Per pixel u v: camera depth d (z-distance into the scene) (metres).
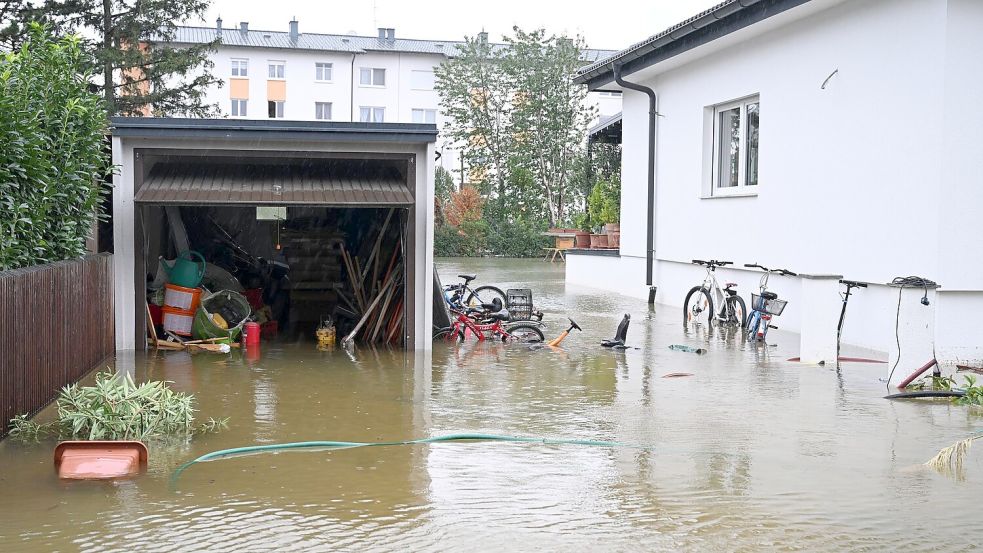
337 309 12.57
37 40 8.19
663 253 17.02
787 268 12.95
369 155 10.85
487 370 9.68
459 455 6.20
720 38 13.84
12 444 6.32
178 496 5.24
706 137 15.43
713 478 5.69
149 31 29.20
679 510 5.08
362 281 12.39
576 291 19.77
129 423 6.33
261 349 11.09
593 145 27.89
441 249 36.34
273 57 52.66
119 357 10.23
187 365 9.77
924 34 10.12
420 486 5.48
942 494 5.40
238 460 6.04
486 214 39.72
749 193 14.05
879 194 10.89
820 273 11.41
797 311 12.77
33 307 7.06
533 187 41.91
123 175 10.44
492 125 45.00
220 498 5.21
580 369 9.79
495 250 36.66
